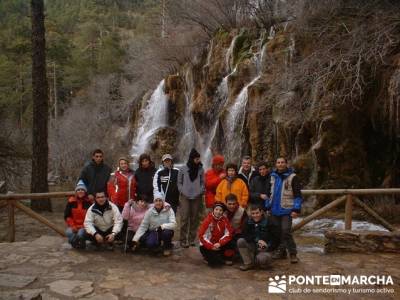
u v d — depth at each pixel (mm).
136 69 37000
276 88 12969
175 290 4836
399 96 9859
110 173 6824
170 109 25891
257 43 17625
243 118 14789
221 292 4797
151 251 6395
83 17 64625
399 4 11477
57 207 13641
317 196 10805
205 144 20047
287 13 16594
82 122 31422
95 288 4848
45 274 5273
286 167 5930
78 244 6336
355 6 12414
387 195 10609
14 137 17328
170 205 6344
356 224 9367
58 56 42094
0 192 14508
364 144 11500
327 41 12203
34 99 12469
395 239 6363
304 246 7781
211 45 21656
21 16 56188
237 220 5867
